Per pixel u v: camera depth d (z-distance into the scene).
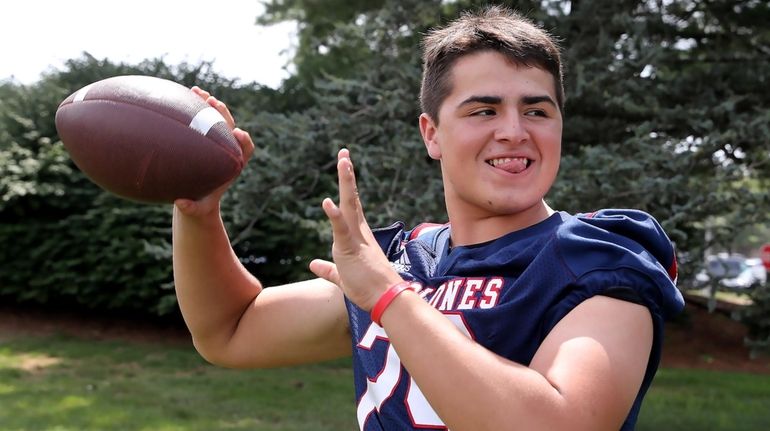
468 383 1.22
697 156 5.98
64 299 10.08
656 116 6.55
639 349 1.34
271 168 6.64
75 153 1.73
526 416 1.20
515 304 1.41
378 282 1.33
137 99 1.70
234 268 1.92
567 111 6.93
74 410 6.09
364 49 7.42
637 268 1.38
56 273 9.31
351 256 1.35
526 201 1.55
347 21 9.07
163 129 1.68
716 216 6.29
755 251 25.31
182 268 1.87
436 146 1.69
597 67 6.44
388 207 6.12
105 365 8.02
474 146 1.54
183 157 1.69
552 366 1.29
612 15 6.56
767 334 6.61
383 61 6.80
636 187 5.50
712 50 7.45
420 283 1.62
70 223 9.20
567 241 1.41
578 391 1.24
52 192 9.10
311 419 6.04
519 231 1.59
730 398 7.02
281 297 1.96
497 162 1.54
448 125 1.57
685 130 6.48
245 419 6.00
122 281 9.12
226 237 1.89
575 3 6.81
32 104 9.69
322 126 6.75
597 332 1.32
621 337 1.32
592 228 1.45
